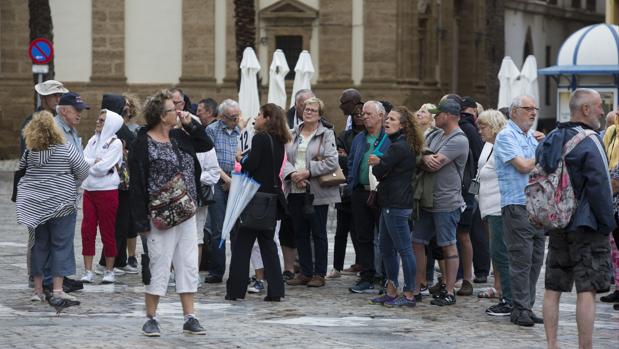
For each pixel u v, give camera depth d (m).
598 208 16.72
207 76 66.88
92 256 24.62
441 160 21.69
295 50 67.12
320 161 24.14
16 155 67.94
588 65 43.94
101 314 20.47
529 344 18.27
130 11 67.06
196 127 18.53
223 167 25.50
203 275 26.19
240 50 59.62
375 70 66.00
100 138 24.27
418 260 22.52
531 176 17.22
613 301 23.31
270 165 22.34
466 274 23.75
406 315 21.11
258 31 67.12
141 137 18.12
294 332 18.77
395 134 21.58
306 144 24.25
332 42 66.44
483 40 81.12
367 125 23.69
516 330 19.67
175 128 19.05
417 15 67.19
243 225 22.34
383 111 23.69
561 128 17.09
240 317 20.48
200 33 66.75
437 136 22.25
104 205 24.31
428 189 21.84
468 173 23.84
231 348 17.17
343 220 25.81
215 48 66.81
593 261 16.88
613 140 21.97
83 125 67.19
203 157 24.11
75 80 67.25
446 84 75.12
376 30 65.88
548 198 16.94
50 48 46.12
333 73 66.44
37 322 19.44
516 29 87.94
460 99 23.69
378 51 65.88
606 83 44.00
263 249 22.62
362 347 17.41
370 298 23.16
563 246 17.19
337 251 25.97
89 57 67.19
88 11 67.00
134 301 22.12
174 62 67.06
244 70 45.78
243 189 22.25
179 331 18.64
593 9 107.56
